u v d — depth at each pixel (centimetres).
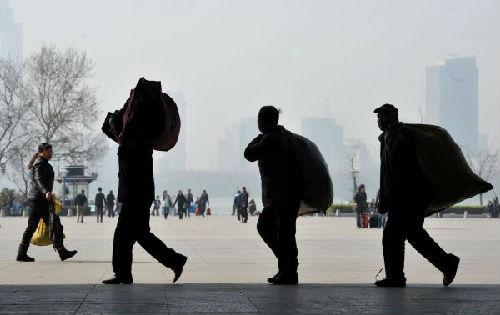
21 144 8556
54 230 1596
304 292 971
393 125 1068
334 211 6912
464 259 1775
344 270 1446
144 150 1070
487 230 3681
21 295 923
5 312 775
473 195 1054
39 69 7719
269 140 1084
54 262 1582
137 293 951
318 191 1098
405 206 1051
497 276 1320
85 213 6825
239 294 943
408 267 1507
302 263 1628
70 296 914
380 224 4112
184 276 1289
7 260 1639
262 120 1105
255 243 2455
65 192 6850
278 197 1086
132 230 1080
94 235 2988
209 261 1664
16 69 8288
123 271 1094
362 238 2841
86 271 1359
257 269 1447
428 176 1050
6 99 7944
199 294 939
